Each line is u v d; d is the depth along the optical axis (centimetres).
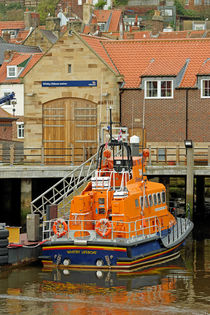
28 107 4906
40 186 4884
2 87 7156
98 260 3147
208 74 4716
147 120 4825
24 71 7194
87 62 4819
